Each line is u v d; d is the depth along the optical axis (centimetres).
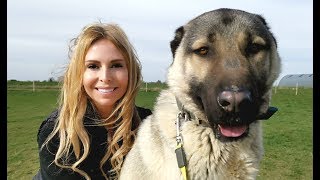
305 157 173
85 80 68
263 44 57
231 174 55
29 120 288
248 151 55
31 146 198
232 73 52
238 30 56
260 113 57
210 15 59
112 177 69
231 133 51
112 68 68
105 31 68
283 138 218
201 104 56
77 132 66
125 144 69
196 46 57
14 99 441
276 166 158
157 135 58
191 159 54
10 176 143
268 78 59
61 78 75
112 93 68
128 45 70
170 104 59
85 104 69
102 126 70
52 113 72
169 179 54
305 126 262
